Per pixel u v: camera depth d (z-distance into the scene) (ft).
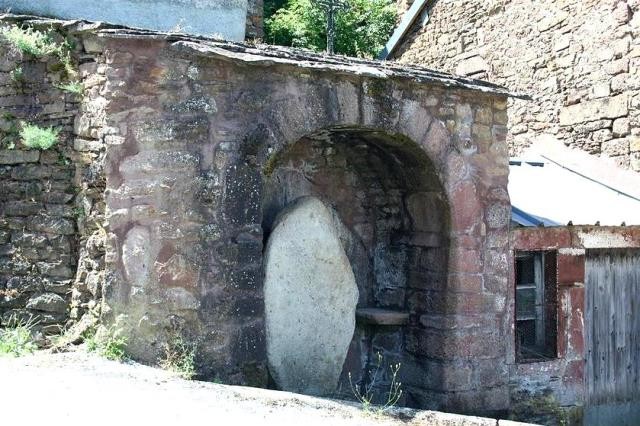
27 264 19.49
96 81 18.63
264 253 20.61
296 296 20.89
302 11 56.49
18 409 13.57
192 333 17.98
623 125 30.04
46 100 19.57
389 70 20.61
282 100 19.33
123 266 17.95
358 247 24.40
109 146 18.13
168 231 17.97
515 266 23.77
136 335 17.80
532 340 25.17
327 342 21.53
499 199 23.06
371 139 22.03
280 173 22.70
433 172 21.97
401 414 17.52
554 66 33.35
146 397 15.20
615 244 25.54
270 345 20.24
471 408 22.21
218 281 18.26
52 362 16.81
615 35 30.40
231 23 30.40
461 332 22.13
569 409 24.50
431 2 40.88
